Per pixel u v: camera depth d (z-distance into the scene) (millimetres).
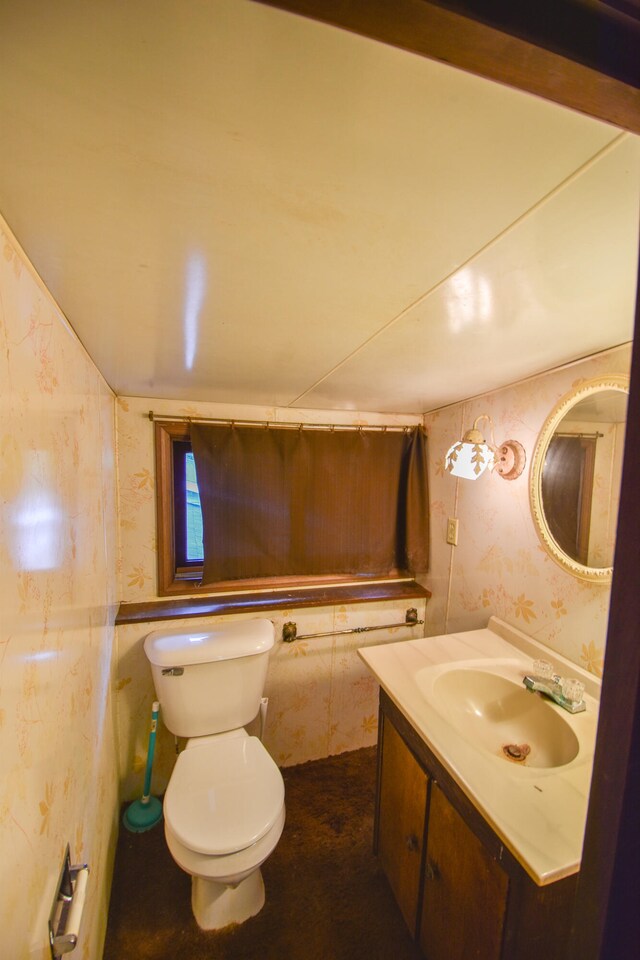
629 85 283
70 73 305
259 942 1217
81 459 959
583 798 825
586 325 870
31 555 584
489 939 832
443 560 1894
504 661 1329
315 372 1273
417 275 643
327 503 1947
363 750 2051
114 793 1497
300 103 338
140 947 1202
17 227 512
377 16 249
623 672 337
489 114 346
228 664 1559
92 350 1032
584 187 435
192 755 1444
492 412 1551
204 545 1773
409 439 2059
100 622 1203
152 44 284
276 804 1250
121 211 481
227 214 488
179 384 1450
